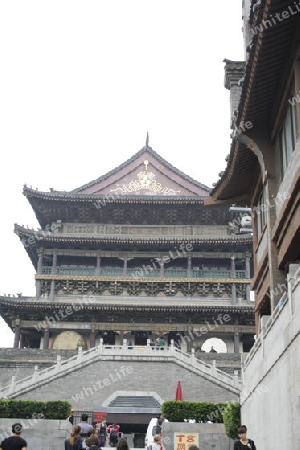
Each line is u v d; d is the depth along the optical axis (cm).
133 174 7319
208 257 6775
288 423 1619
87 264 6931
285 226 2167
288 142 2292
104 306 6228
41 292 6531
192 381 4712
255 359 2247
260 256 2770
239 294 6575
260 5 1834
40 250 6781
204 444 2870
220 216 6969
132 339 6519
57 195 6794
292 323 1602
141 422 3881
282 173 2392
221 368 5384
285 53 2083
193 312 6331
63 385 4638
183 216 7025
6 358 5509
